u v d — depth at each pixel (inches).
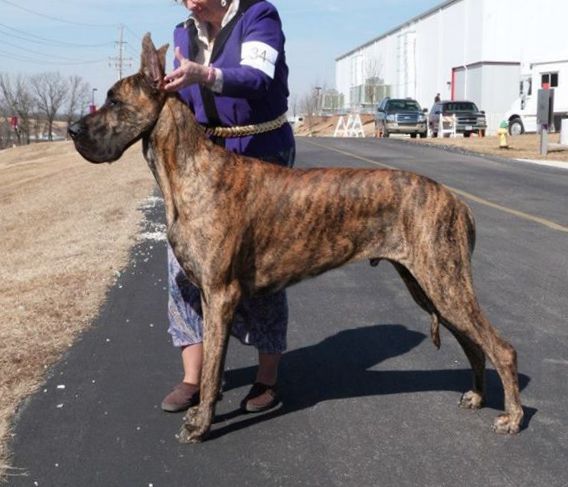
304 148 968.9
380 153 890.1
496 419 165.8
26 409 175.8
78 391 186.4
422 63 2256.4
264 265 161.5
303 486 143.2
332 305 265.1
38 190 778.8
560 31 1529.3
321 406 180.4
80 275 299.1
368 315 253.0
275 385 179.3
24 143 3417.8
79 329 233.5
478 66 1806.1
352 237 163.0
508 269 311.9
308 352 218.1
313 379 197.8
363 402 182.5
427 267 159.8
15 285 291.1
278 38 167.2
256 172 159.8
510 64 1739.7
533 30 1600.6
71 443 159.8
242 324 175.8
